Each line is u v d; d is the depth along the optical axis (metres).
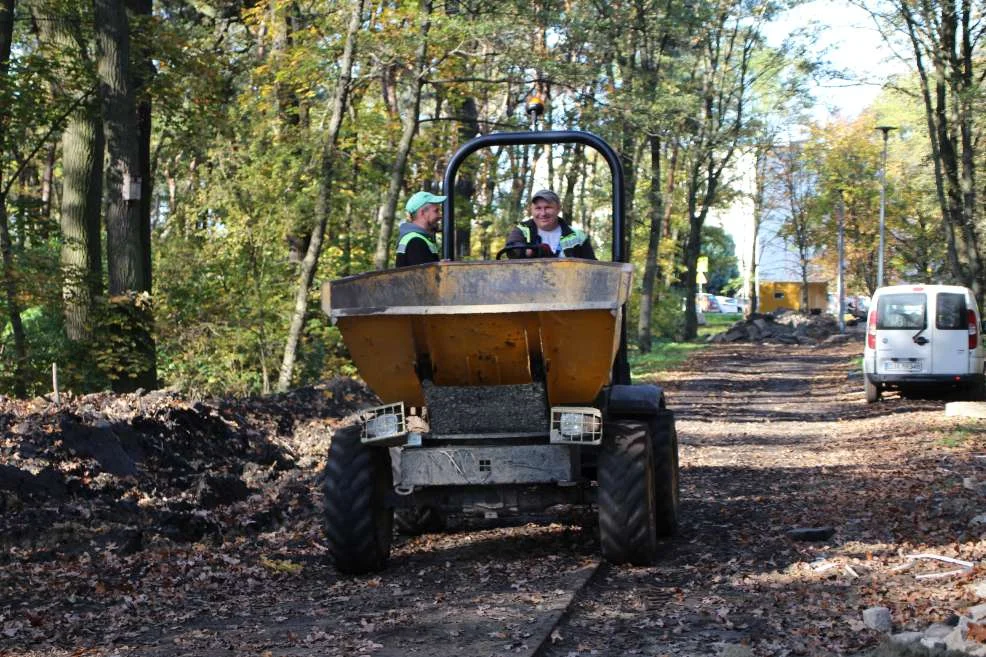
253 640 5.93
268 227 23.36
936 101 30.48
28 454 8.84
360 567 7.62
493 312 7.04
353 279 7.17
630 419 8.79
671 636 5.84
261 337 23.30
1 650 5.79
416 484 7.50
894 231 56.75
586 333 7.10
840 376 31.16
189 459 10.40
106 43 19.02
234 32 29.53
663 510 8.61
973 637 5.25
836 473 12.45
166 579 7.38
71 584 7.12
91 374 19.27
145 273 21.84
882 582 6.86
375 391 7.64
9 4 20.31
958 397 21.98
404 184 28.30
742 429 18.31
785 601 6.49
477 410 7.46
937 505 9.60
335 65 23.44
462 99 26.22
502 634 5.82
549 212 8.48
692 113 27.34
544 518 9.43
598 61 24.75
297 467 11.91
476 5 22.75
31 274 18.72
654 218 44.66
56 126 20.73
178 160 31.58
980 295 30.34
